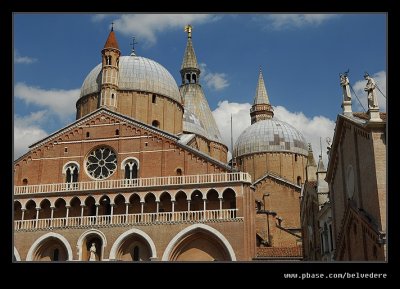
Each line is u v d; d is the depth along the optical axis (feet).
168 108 257.75
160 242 182.39
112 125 211.20
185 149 199.21
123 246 188.65
